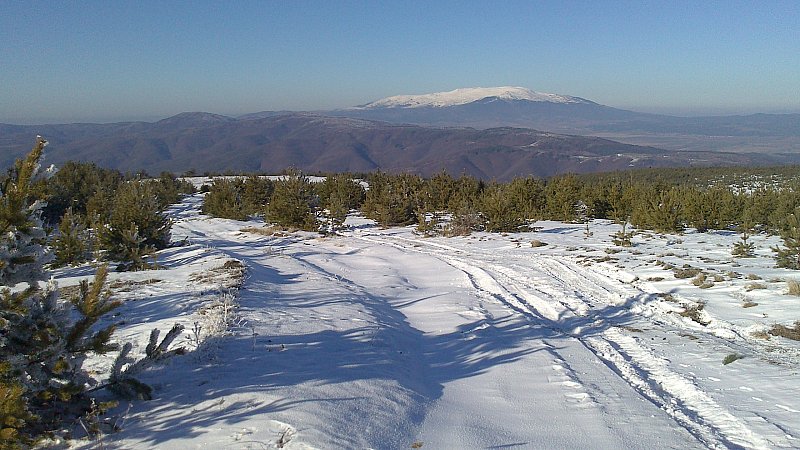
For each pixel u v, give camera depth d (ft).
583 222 97.35
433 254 67.10
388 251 70.28
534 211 103.65
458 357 28.50
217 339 25.50
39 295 16.16
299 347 26.09
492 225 85.15
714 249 61.57
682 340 30.19
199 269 48.49
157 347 18.24
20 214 15.25
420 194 108.37
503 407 21.11
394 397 20.66
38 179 15.87
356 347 26.99
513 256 62.39
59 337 15.42
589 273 50.98
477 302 41.42
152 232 60.85
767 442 17.61
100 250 53.31
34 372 14.92
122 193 68.85
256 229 91.45
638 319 35.68
